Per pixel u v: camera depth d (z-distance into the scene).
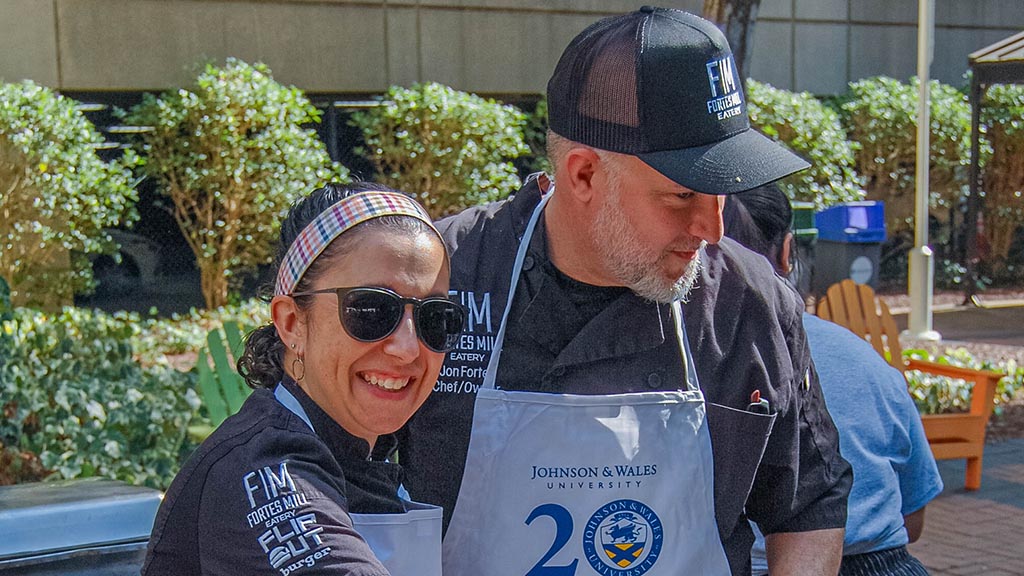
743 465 2.07
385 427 1.61
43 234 9.53
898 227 14.13
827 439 2.22
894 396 2.59
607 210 1.93
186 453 4.90
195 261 10.85
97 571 1.98
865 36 14.81
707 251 2.11
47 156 9.39
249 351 1.67
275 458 1.46
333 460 1.52
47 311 9.78
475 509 2.00
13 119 9.20
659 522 2.00
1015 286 14.34
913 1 15.06
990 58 12.35
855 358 2.59
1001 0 15.69
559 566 1.99
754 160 1.86
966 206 14.25
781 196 2.59
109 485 2.15
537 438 1.98
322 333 1.57
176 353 9.37
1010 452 7.17
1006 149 14.14
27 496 2.05
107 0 10.59
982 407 6.38
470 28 12.33
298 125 11.49
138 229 10.62
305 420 1.57
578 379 2.03
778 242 2.59
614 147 1.88
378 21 11.86
